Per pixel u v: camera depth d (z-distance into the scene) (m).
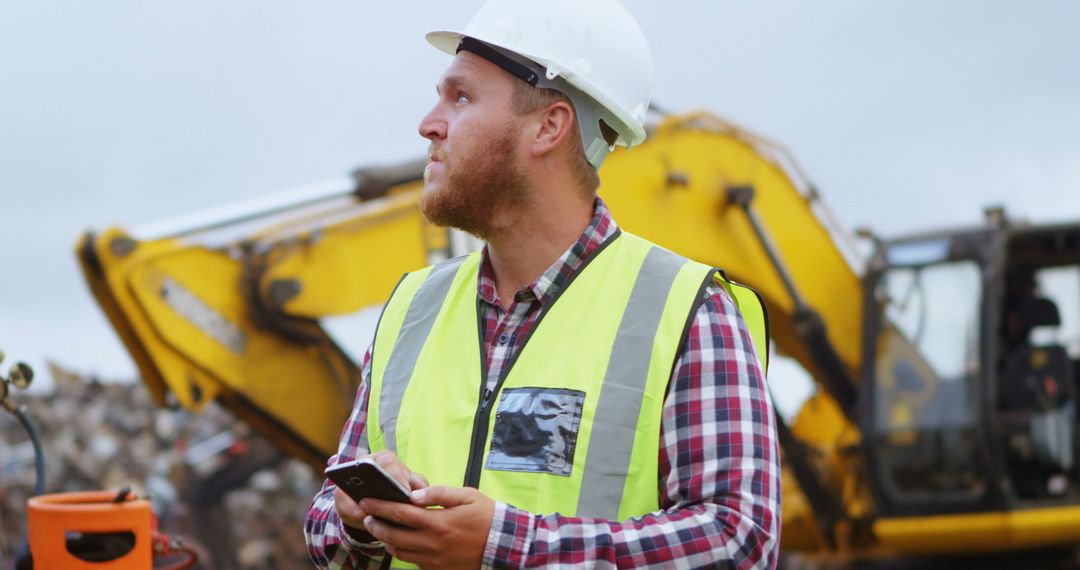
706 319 1.96
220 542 8.38
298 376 5.86
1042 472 8.70
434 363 2.07
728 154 8.00
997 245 8.44
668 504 1.90
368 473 1.75
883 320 8.66
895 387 8.59
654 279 2.02
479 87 2.07
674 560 1.81
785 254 8.36
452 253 6.08
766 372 2.03
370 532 1.84
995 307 8.41
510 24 2.10
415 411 2.03
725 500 1.86
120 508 2.54
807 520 9.02
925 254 8.54
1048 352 8.68
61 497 2.66
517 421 1.94
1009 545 8.68
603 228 2.09
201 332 5.60
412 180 6.29
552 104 2.07
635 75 2.16
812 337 8.46
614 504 1.88
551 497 1.89
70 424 10.51
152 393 5.71
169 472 9.12
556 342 1.99
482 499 1.80
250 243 5.77
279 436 5.98
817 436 9.84
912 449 8.55
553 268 2.04
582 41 2.11
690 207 7.65
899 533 8.66
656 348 1.94
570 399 1.93
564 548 1.80
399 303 2.22
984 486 8.45
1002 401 8.66
